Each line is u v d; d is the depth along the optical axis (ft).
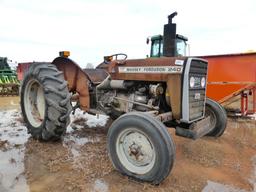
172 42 12.91
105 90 11.93
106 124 15.11
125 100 11.02
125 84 10.85
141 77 10.28
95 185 7.50
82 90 12.09
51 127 10.43
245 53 18.30
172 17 12.94
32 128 11.51
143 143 7.81
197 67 9.51
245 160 10.09
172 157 7.25
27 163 8.92
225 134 14.06
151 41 23.95
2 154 9.76
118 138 8.23
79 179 7.80
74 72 12.26
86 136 12.47
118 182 7.77
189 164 9.39
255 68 18.01
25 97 12.10
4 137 12.07
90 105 12.38
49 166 8.66
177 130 9.41
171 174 8.43
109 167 8.70
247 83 18.37
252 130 15.28
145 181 7.68
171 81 9.32
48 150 10.24
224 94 19.39
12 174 8.05
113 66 11.34
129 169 8.02
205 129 9.77
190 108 9.23
